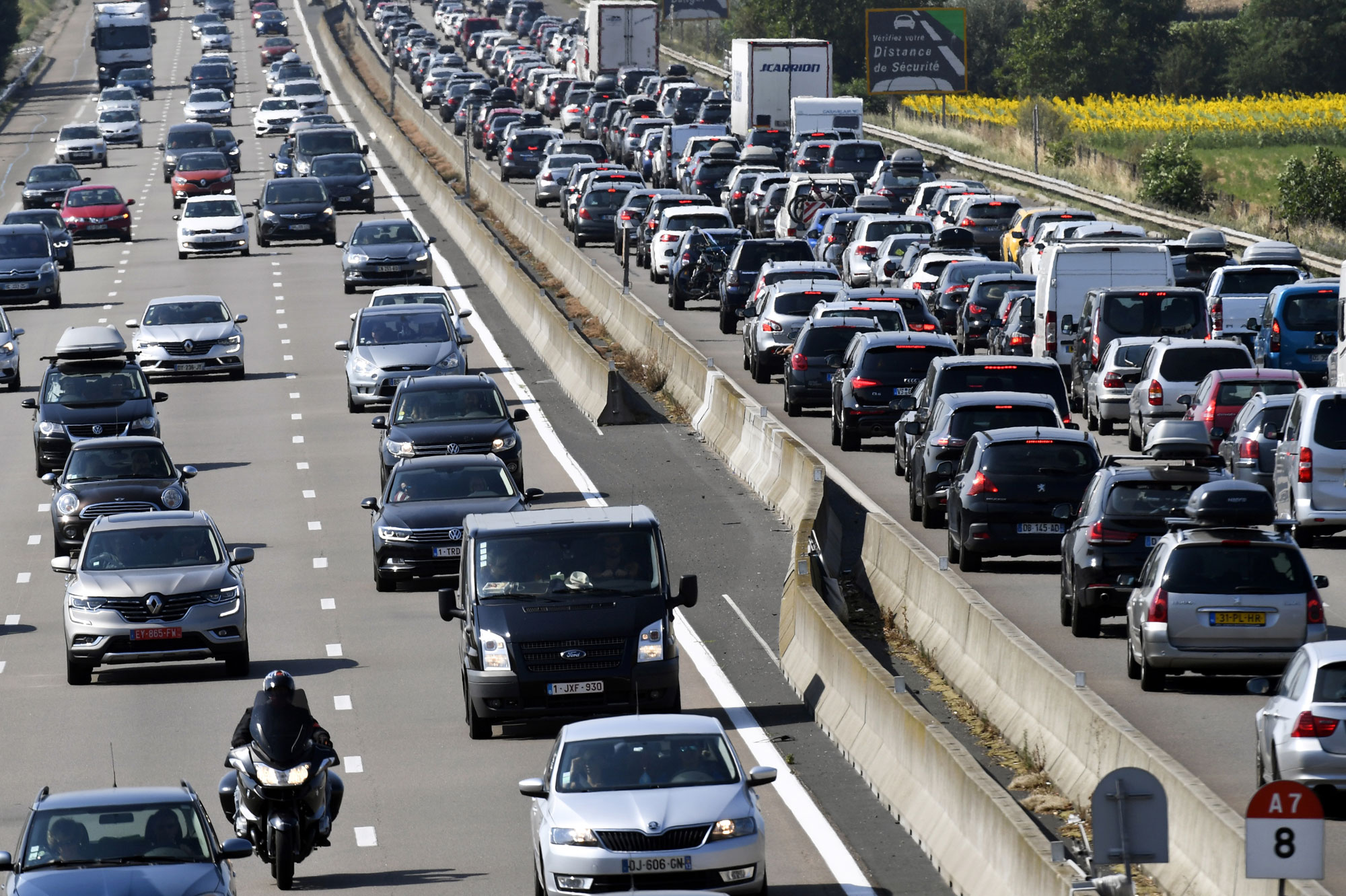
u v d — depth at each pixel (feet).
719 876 184.75
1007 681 254.88
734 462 450.30
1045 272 518.37
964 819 201.26
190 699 292.40
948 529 345.92
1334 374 428.97
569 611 263.90
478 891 200.13
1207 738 236.84
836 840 215.31
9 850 219.82
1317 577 254.06
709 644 313.12
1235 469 369.09
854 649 258.98
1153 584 255.29
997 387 383.86
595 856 183.73
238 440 518.78
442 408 441.68
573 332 582.35
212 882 174.40
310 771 202.08
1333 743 200.64
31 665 320.09
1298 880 156.46
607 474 454.40
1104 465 304.91
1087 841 175.52
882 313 501.15
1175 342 433.07
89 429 479.00
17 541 420.36
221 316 611.88
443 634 329.93
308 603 356.18
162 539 314.14
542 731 270.67
